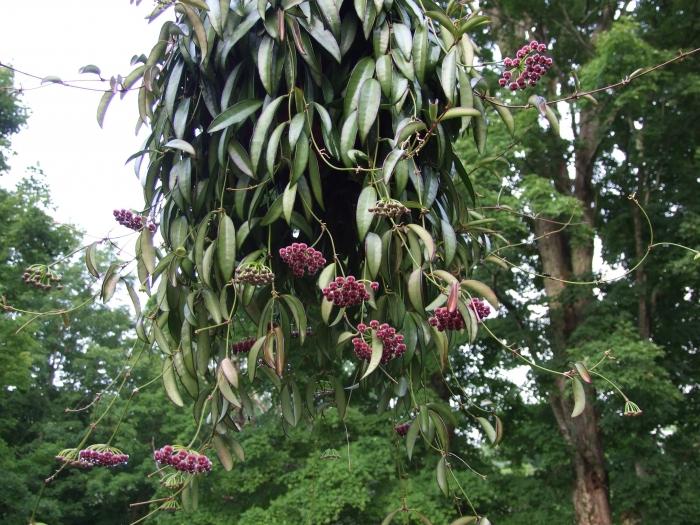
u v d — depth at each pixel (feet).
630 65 18.40
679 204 21.77
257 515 22.20
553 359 21.88
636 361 18.74
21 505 30.45
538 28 23.00
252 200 4.48
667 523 21.17
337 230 5.31
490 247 5.89
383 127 4.70
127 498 36.04
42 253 31.17
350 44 4.50
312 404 5.80
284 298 4.46
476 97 4.89
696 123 20.51
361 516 22.80
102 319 42.09
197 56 4.78
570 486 23.82
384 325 4.18
